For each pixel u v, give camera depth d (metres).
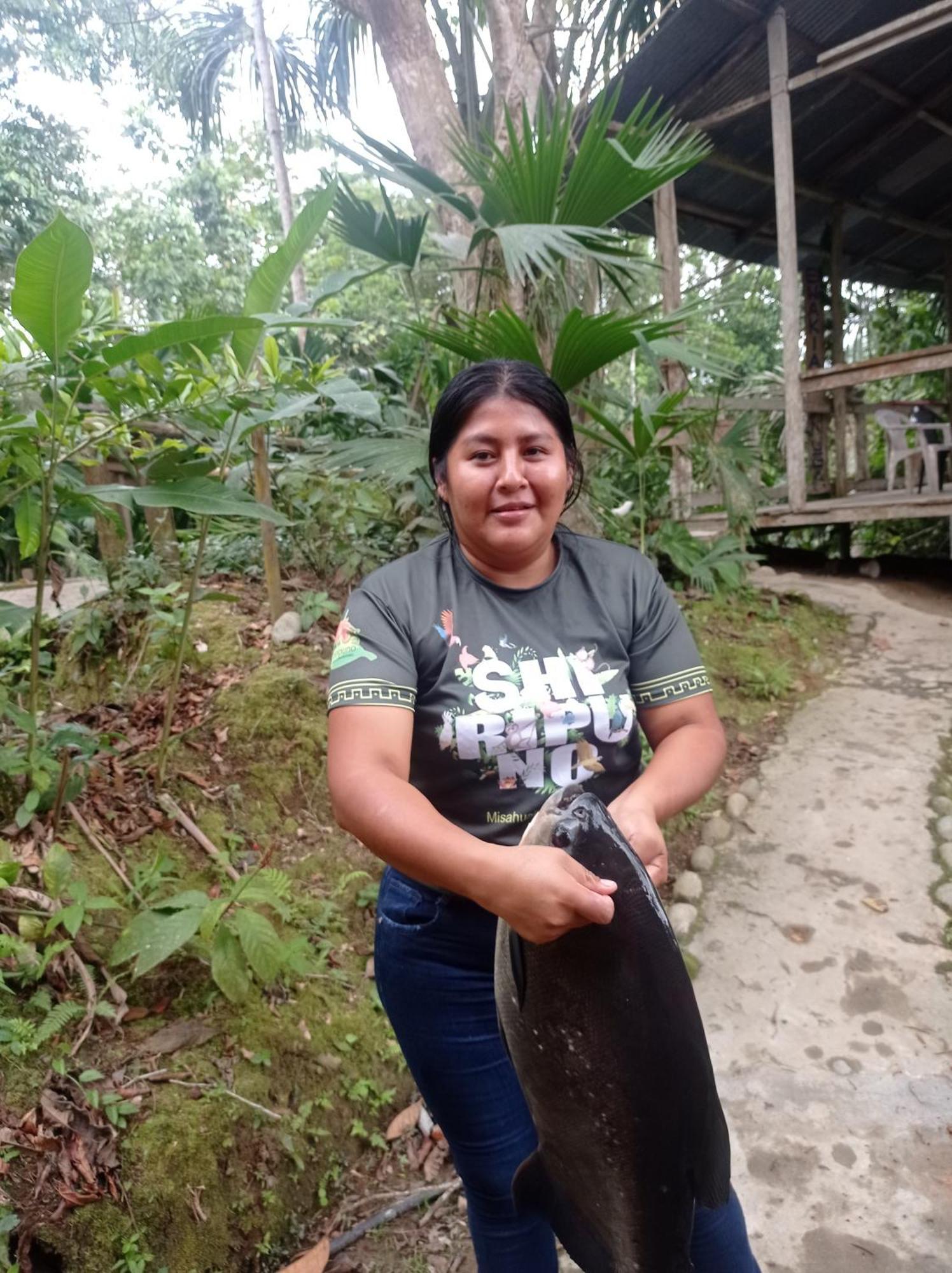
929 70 6.91
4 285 10.03
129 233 11.23
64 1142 1.80
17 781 2.53
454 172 5.05
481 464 1.23
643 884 1.08
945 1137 2.17
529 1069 1.14
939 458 8.27
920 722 4.18
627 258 3.97
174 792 2.86
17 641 3.39
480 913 1.34
